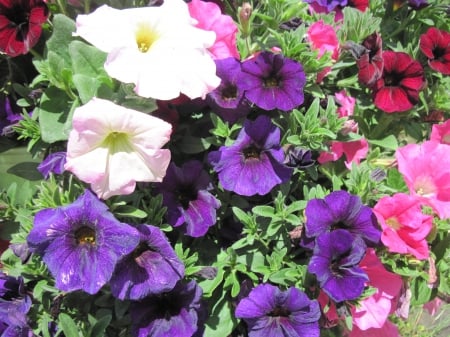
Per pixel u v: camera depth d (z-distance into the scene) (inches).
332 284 11.8
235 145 12.7
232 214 13.8
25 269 12.1
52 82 12.0
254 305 12.1
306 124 13.0
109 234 10.4
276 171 12.8
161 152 10.5
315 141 13.0
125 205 11.7
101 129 10.1
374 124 16.1
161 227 12.2
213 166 12.8
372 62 14.3
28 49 12.6
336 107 13.9
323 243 11.7
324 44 14.5
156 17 11.5
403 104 14.6
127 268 11.3
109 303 12.5
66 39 12.5
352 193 13.3
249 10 13.8
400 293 13.8
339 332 15.3
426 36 15.6
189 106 13.3
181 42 11.4
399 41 17.5
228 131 13.0
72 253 10.6
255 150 12.9
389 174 14.2
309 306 12.1
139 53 11.0
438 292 15.3
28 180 14.5
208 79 11.4
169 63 11.0
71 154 10.1
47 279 12.4
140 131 10.2
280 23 14.3
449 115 16.9
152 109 11.6
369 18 15.2
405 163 13.4
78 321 12.6
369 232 12.3
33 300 12.7
